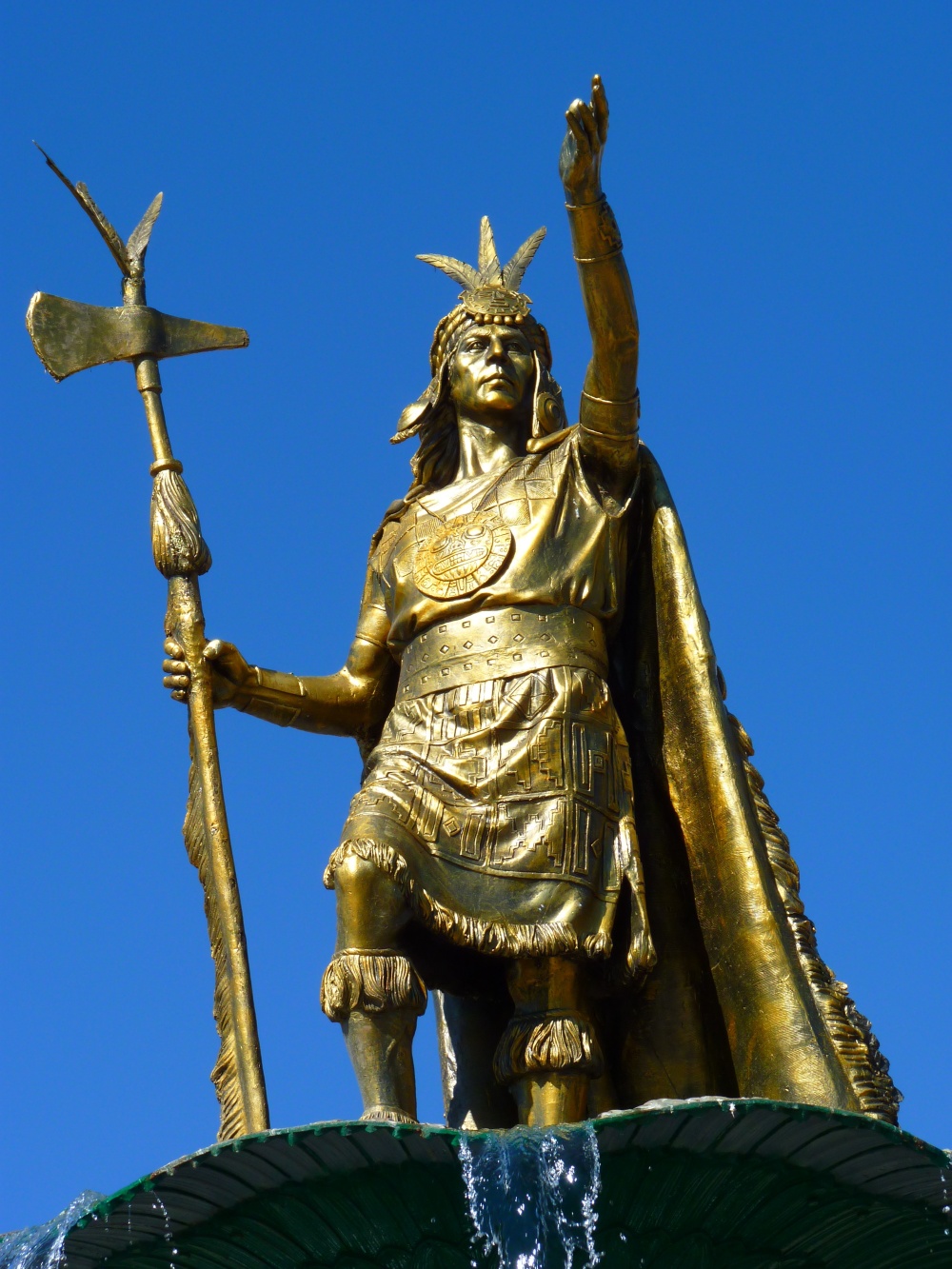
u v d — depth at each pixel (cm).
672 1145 779
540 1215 771
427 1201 785
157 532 1016
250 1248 806
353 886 881
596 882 920
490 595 964
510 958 896
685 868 956
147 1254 816
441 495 1019
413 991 873
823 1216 811
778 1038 883
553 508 984
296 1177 780
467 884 907
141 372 1059
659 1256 801
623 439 989
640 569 997
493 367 1031
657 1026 938
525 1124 884
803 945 913
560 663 951
